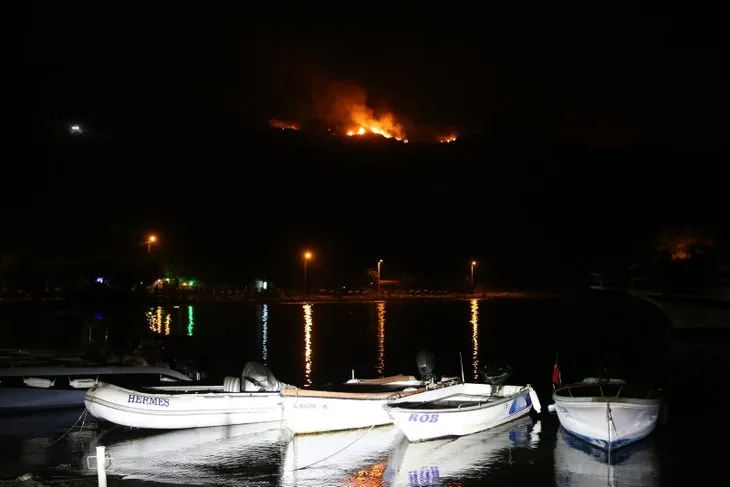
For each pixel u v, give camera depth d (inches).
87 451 750.5
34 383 927.7
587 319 2684.5
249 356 1581.0
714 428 872.9
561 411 800.3
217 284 4023.1
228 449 759.1
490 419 830.5
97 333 1540.4
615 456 745.0
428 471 687.7
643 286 2274.9
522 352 1723.7
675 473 688.4
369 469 693.9
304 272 4266.7
